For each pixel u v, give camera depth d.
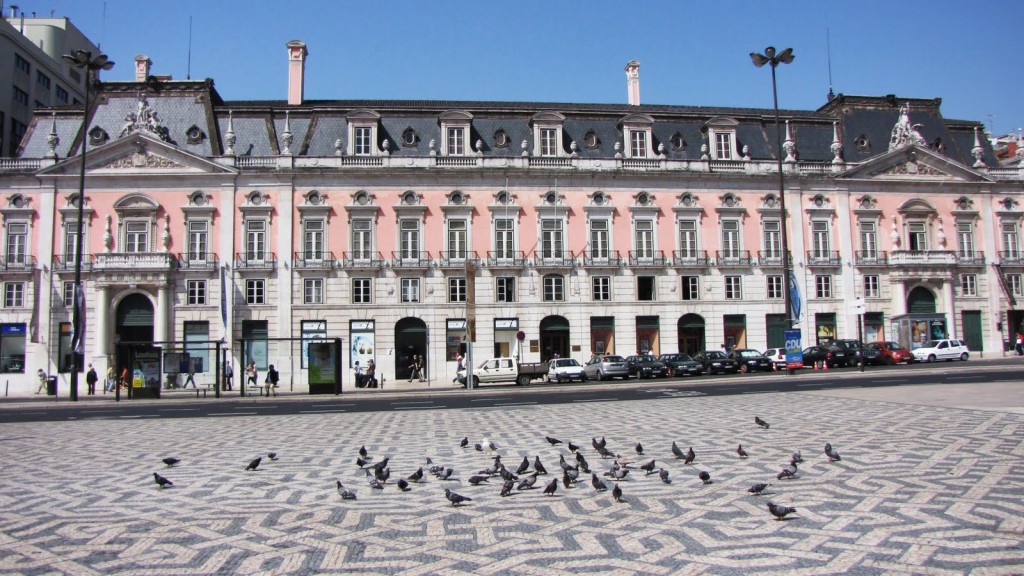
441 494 11.05
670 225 53.59
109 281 47.47
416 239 51.34
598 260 52.31
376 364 49.91
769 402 24.20
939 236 56.81
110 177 49.22
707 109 59.53
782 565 7.20
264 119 52.16
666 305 52.91
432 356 50.56
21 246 48.94
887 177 56.28
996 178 58.41
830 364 48.41
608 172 52.56
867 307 55.09
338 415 25.39
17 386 47.56
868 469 11.70
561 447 15.52
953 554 7.35
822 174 55.06
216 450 16.59
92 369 42.28
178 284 49.00
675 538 8.24
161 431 21.12
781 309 54.09
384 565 7.56
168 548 8.41
